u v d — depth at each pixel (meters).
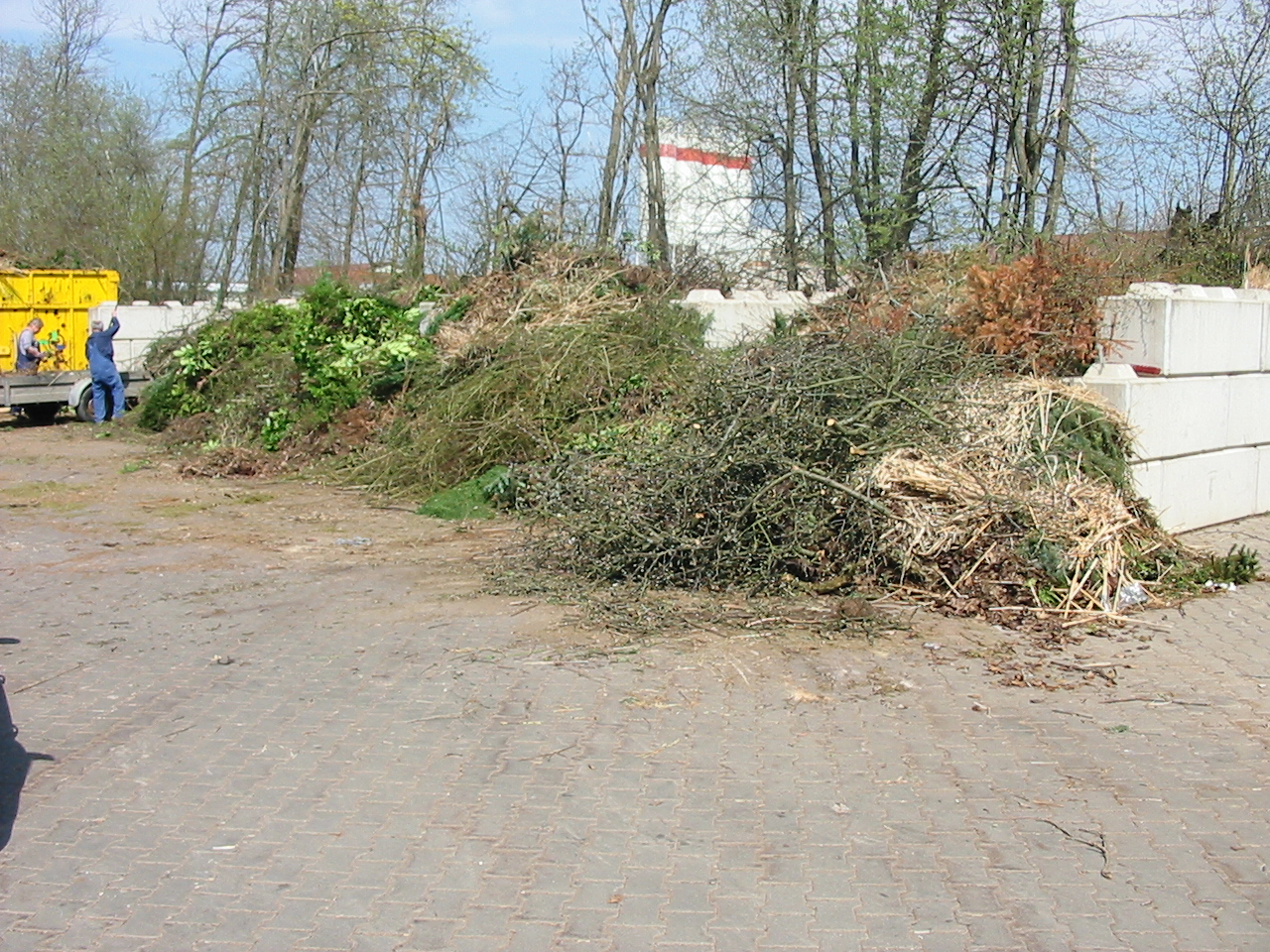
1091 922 3.88
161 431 17.03
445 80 28.84
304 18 28.67
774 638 7.08
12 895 4.18
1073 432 8.81
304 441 14.30
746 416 8.37
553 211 18.38
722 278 17.62
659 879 4.21
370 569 9.12
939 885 4.14
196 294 29.70
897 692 6.14
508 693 6.16
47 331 19.75
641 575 8.34
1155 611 7.77
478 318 14.59
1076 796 4.85
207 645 7.15
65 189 31.30
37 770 5.27
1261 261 18.03
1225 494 10.89
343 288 16.20
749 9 20.61
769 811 4.74
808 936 3.83
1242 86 20.00
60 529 10.83
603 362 12.72
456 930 3.90
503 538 10.27
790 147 21.17
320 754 5.40
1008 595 7.75
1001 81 18.97
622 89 24.83
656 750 5.39
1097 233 18.00
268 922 3.97
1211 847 4.39
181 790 5.03
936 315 10.62
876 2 18.97
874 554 8.05
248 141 29.61
